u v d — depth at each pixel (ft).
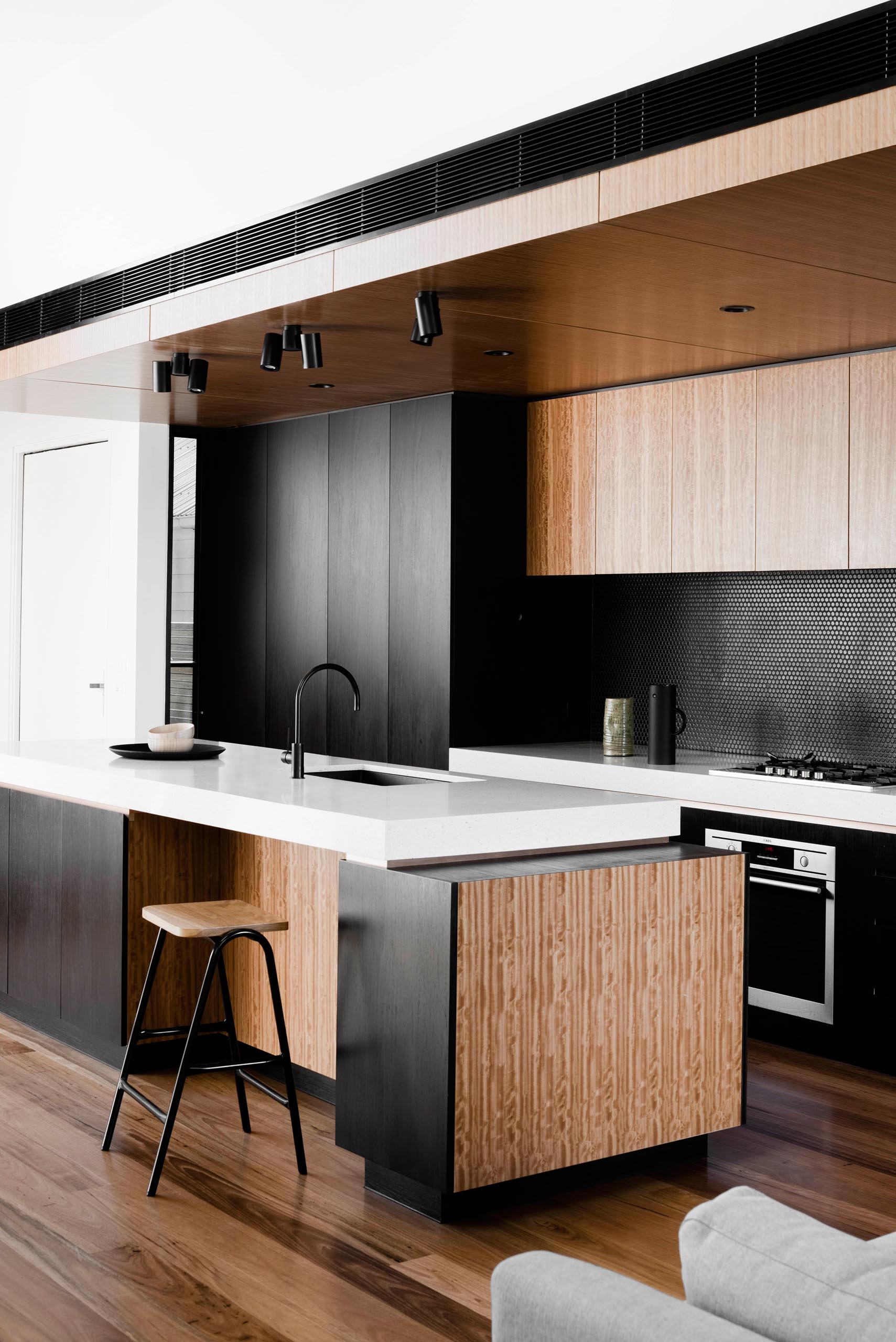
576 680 20.54
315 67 15.51
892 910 14.07
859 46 8.86
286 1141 11.94
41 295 18.04
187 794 12.91
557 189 10.93
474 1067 10.04
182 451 24.02
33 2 17.52
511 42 13.12
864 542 15.24
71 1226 9.98
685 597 19.15
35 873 15.42
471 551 19.33
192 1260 9.45
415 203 12.29
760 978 15.56
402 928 10.34
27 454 26.53
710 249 11.37
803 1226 4.13
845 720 16.92
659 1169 11.39
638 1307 3.89
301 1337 8.38
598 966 10.75
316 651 21.80
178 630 24.17
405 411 19.94
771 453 16.28
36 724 26.22
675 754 17.46
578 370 17.17
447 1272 9.30
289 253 13.75
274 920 11.46
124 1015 13.85
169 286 15.48
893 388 14.92
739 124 9.54
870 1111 13.00
